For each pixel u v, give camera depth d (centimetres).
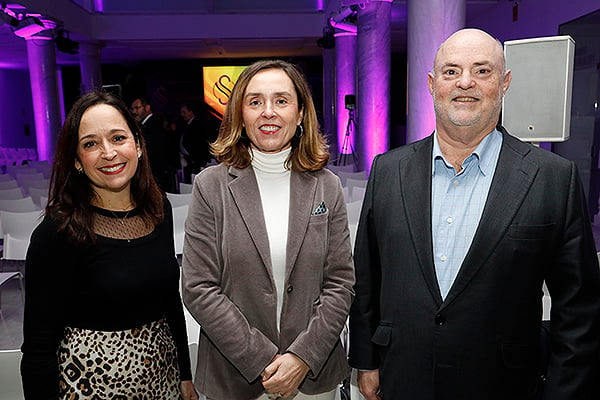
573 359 136
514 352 136
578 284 136
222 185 152
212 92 1623
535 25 796
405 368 144
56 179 139
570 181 138
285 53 1549
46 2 905
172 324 161
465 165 142
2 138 1784
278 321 151
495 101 137
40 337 133
